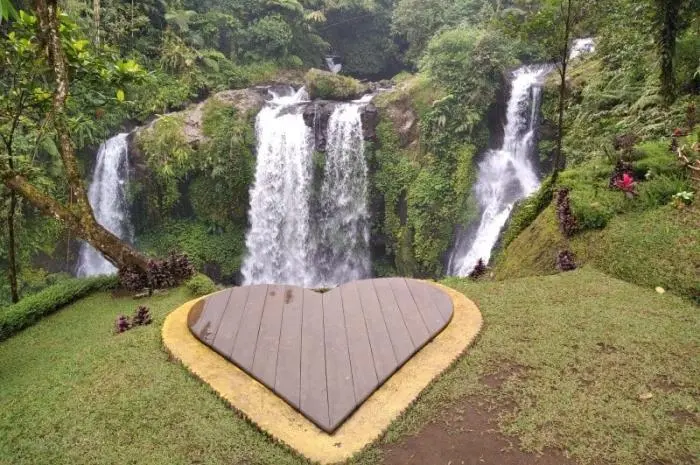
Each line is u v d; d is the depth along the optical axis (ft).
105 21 36.73
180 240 36.83
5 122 15.78
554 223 16.38
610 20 21.17
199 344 9.98
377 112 36.27
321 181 37.11
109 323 12.77
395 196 35.96
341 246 38.06
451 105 33.73
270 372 8.65
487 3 45.19
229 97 37.91
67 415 7.97
